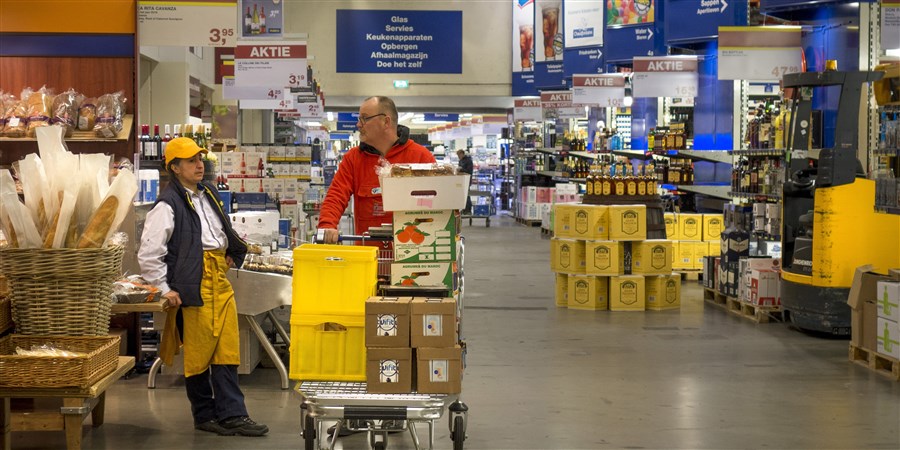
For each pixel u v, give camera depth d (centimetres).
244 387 783
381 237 582
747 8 1443
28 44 873
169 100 2000
